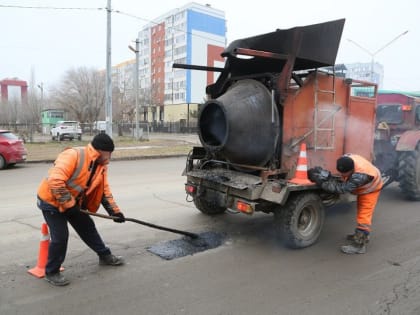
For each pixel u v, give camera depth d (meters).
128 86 65.19
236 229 5.61
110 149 3.73
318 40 4.90
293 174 5.04
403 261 4.43
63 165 3.49
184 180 10.22
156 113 83.31
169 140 29.00
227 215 6.39
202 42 74.62
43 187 3.64
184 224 5.84
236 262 4.35
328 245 5.00
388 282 3.85
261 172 4.93
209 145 5.23
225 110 4.88
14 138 13.00
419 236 5.38
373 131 6.39
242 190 4.84
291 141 4.98
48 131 40.69
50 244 3.65
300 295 3.54
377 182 4.65
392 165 7.71
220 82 6.03
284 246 4.90
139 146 22.28
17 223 5.75
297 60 5.01
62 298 3.43
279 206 4.76
